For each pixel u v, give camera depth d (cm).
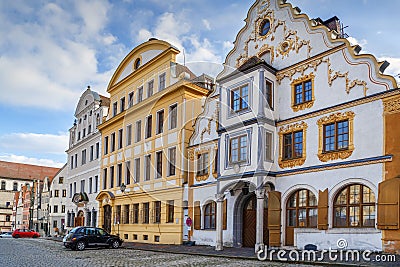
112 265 1407
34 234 4734
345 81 1664
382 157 1493
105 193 3212
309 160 1750
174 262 1470
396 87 1492
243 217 2075
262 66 1873
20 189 8731
